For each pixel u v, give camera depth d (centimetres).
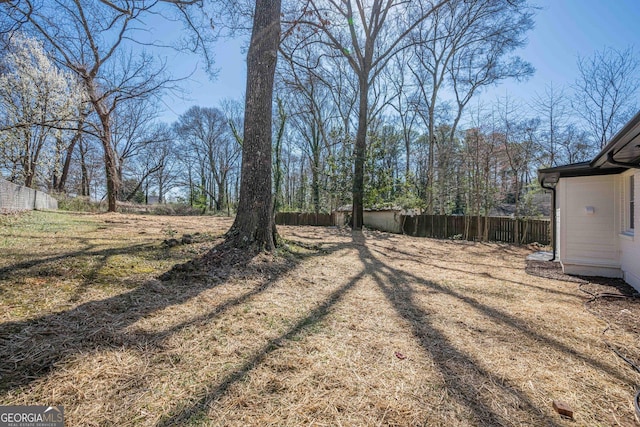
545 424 143
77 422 127
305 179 2389
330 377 174
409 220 1350
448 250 799
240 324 237
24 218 730
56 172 1427
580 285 441
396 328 249
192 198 2858
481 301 336
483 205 1421
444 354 208
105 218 960
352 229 1172
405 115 2006
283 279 368
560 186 542
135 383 156
